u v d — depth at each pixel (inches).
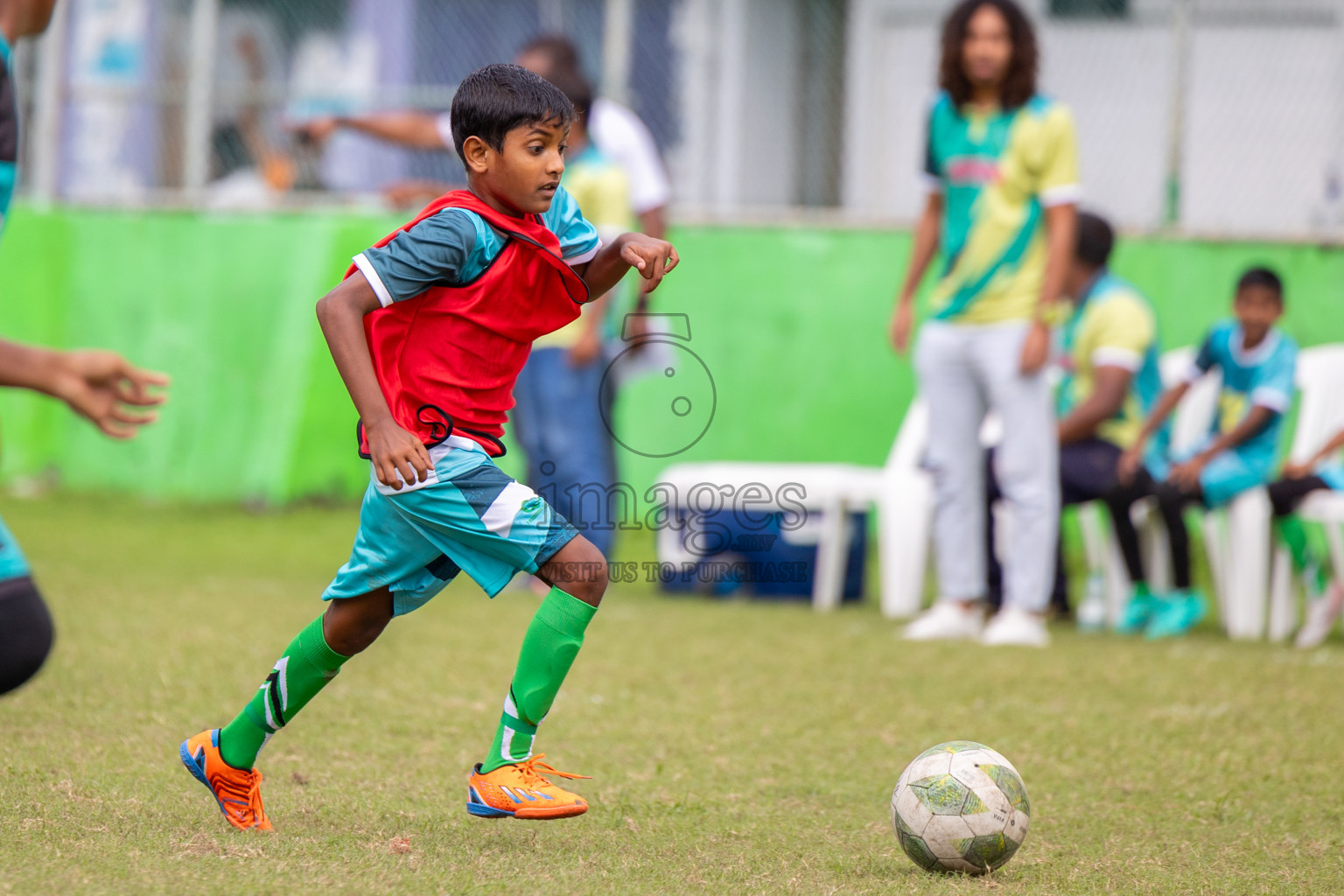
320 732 559.5
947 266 876.6
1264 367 945.5
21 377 353.1
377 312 394.9
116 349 1508.4
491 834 424.2
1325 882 394.0
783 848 421.1
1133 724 619.8
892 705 656.4
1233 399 971.9
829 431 1384.1
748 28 1462.8
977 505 888.3
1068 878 391.2
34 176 1517.0
